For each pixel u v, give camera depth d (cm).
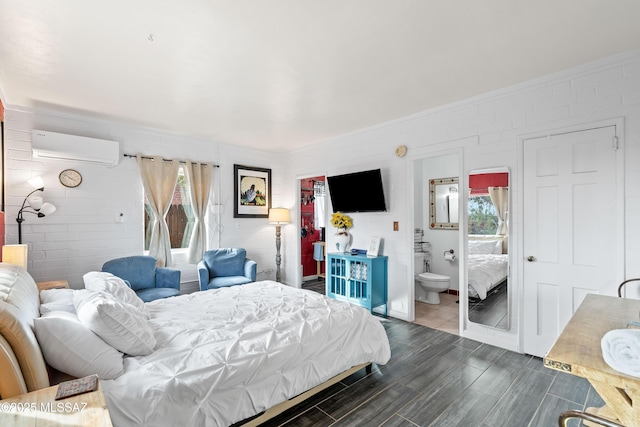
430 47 217
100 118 364
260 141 483
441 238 509
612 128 236
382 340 243
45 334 135
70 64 234
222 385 154
